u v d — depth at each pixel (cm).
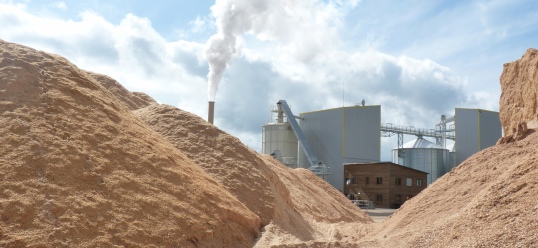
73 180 1205
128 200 1262
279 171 3266
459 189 2067
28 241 978
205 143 2164
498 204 1460
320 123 6969
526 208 1341
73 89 1538
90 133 1408
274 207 1942
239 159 2127
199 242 1324
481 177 2045
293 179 3306
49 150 1241
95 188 1232
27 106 1357
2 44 1593
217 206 1516
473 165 2203
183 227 1306
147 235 1194
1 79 1407
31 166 1168
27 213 1041
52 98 1428
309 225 2303
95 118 1498
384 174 5950
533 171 1520
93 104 1558
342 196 4097
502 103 3553
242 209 1680
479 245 1260
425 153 7200
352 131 6688
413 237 1683
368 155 6600
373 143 6600
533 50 3353
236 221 1581
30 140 1241
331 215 3067
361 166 6216
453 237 1437
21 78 1441
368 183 6106
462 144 7094
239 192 1903
